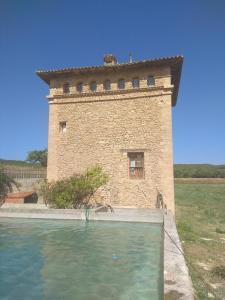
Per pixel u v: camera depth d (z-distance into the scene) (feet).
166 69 55.62
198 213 64.75
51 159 59.16
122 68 57.26
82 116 58.90
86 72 59.36
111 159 56.34
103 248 30.55
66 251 29.30
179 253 22.99
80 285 20.16
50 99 61.00
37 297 18.08
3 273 22.65
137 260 26.27
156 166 53.83
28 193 61.36
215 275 22.27
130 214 46.32
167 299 14.23
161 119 54.75
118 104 57.41
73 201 53.26
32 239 34.58
